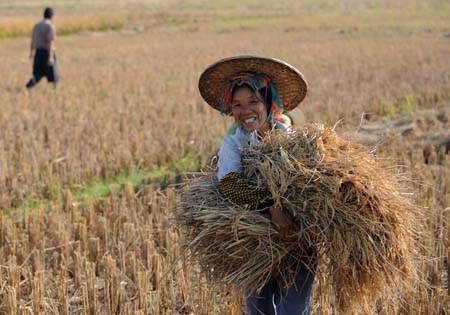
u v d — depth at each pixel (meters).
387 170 4.20
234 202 3.94
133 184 9.27
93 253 6.62
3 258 6.44
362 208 3.90
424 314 5.06
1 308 5.52
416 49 24.31
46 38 16.72
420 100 14.52
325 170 3.89
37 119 12.90
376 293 4.14
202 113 13.77
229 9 58.84
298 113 4.66
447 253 5.90
